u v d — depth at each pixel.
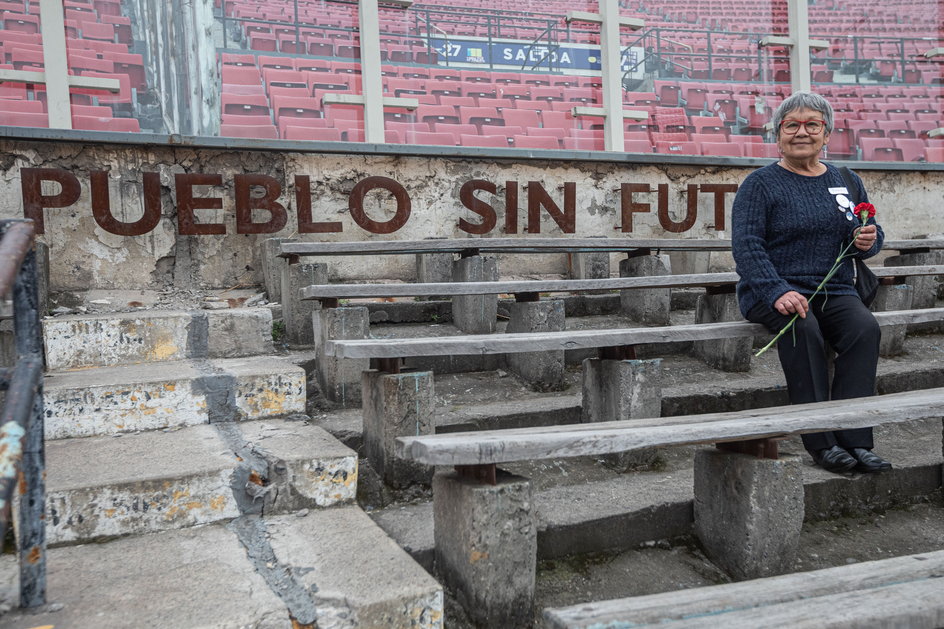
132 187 3.84
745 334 2.70
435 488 1.96
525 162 4.71
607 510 2.23
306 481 2.19
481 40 8.87
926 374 3.57
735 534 2.09
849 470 2.56
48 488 1.92
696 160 4.96
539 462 2.64
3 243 1.41
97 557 1.85
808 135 2.68
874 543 2.35
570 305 4.25
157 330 3.20
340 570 1.77
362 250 3.64
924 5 9.02
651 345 3.86
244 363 3.10
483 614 1.75
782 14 6.02
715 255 5.20
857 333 2.57
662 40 8.55
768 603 1.42
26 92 4.05
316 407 2.95
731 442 2.17
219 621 1.51
